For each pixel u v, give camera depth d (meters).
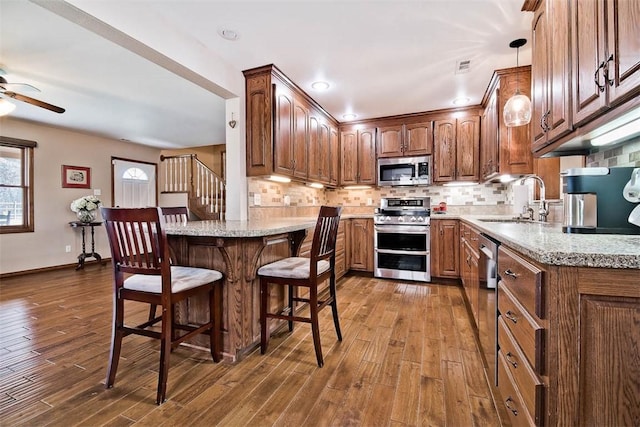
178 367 1.85
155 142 6.05
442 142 4.02
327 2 1.90
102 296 3.33
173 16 2.03
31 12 1.99
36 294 3.42
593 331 0.79
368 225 4.19
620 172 1.29
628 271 0.76
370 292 3.45
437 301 3.10
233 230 1.84
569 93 1.29
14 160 4.56
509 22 2.09
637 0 0.86
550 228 1.65
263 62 2.70
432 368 1.82
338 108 3.92
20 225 4.60
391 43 2.37
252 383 1.68
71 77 3.00
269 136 2.83
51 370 1.82
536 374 0.90
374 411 1.45
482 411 1.44
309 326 2.48
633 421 0.77
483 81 3.08
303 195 4.32
